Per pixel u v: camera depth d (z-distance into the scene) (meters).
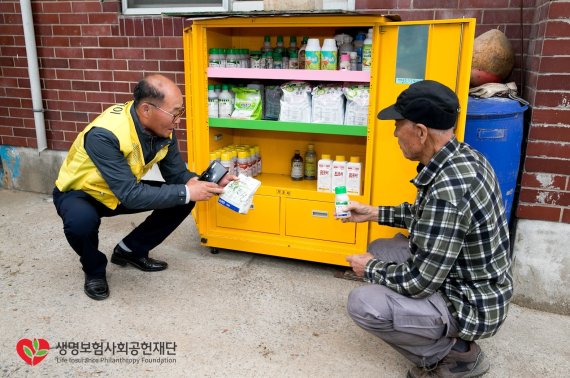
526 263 2.55
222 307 2.53
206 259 3.09
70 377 1.99
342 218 2.21
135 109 2.35
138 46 3.74
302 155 3.29
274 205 2.95
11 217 3.77
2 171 4.46
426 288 1.69
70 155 2.52
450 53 2.34
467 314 1.75
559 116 2.36
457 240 1.63
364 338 2.29
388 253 2.25
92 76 3.94
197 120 2.94
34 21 3.96
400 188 2.63
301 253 2.91
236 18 2.66
